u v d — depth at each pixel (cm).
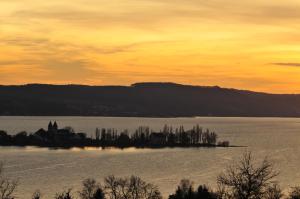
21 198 19300
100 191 13350
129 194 13912
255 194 6662
